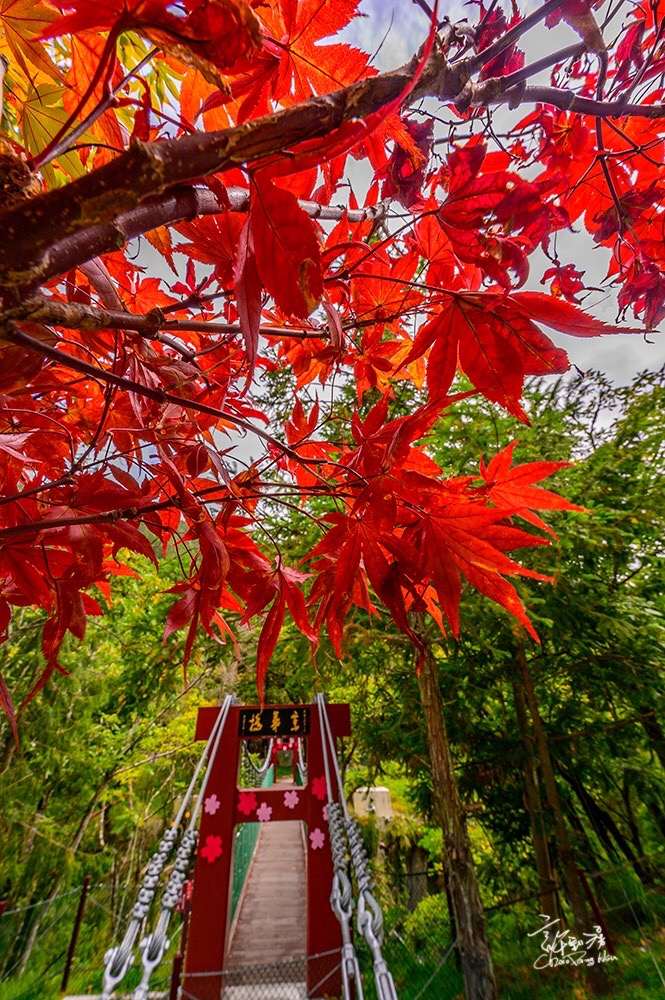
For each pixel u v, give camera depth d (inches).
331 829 105.3
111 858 317.1
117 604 297.7
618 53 38.1
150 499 37.5
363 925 68.4
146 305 44.7
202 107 16.9
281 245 17.3
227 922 165.6
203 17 12.7
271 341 47.8
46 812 290.2
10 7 29.1
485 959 135.8
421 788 243.4
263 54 21.4
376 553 32.9
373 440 32.5
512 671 218.8
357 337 46.7
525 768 205.5
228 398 43.7
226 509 36.5
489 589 29.2
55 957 245.1
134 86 36.0
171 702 351.9
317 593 39.6
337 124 14.6
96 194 11.8
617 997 160.9
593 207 42.4
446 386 29.1
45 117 34.2
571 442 229.6
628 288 40.8
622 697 208.2
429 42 11.6
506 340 26.9
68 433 36.9
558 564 187.8
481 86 25.9
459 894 144.6
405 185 36.7
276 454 46.3
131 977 194.9
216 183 16.2
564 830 192.9
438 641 190.1
